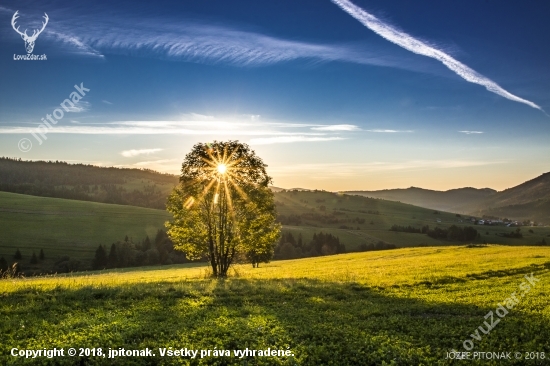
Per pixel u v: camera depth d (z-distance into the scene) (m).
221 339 17.27
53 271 115.56
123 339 16.69
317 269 53.38
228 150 47.34
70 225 158.88
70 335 17.00
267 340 17.25
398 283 33.03
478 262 49.16
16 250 127.62
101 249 124.50
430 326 20.09
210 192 46.72
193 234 47.12
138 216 185.38
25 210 170.62
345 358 15.55
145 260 129.38
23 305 21.98
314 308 23.77
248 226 46.69
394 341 17.55
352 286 31.67
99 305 22.72
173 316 20.73
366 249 167.75
